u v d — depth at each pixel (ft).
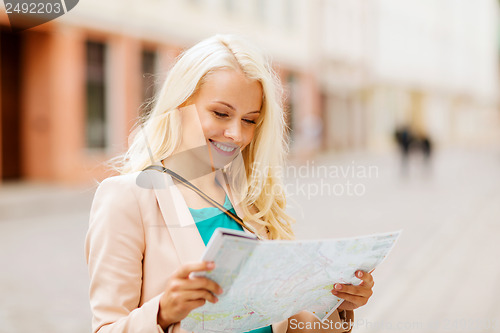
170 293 4.16
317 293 5.00
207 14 66.13
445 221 32.14
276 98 5.63
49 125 51.24
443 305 15.79
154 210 4.91
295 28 86.99
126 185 4.92
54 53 50.55
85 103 52.65
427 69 153.69
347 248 4.59
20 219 34.50
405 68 136.15
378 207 37.60
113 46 55.16
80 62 51.96
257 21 76.69
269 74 5.28
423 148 71.31
